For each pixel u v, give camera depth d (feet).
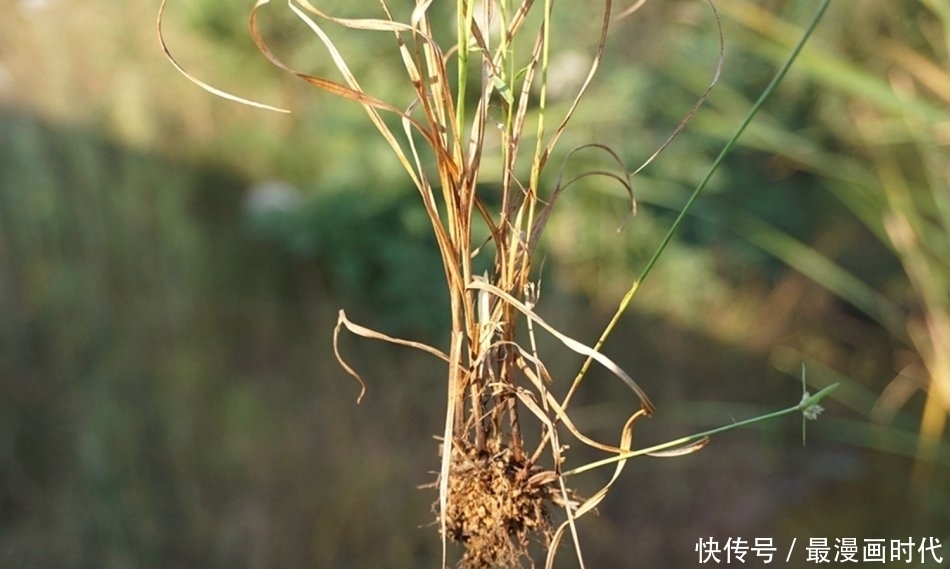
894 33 6.91
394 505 7.79
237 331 8.21
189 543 7.62
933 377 6.40
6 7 8.44
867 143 5.80
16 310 7.92
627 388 9.00
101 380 7.85
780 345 9.96
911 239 5.45
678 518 8.67
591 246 9.19
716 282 9.98
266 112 8.98
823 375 9.76
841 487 9.09
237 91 8.96
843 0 7.30
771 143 5.81
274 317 8.29
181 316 8.07
